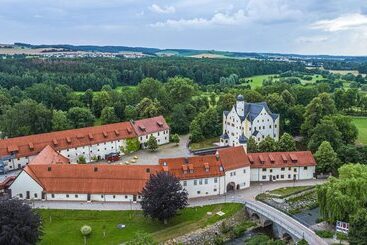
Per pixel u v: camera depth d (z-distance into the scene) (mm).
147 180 118625
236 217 114688
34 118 180750
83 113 198500
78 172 122062
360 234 87188
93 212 113062
